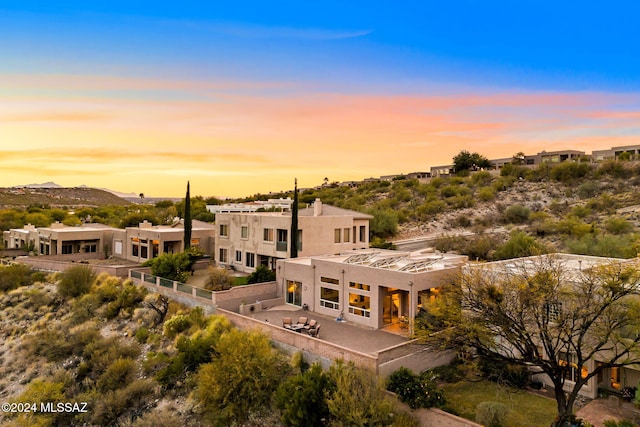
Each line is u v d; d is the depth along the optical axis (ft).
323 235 134.21
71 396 82.23
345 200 333.42
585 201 249.34
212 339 83.15
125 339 101.81
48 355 97.25
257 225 137.69
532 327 63.26
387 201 305.94
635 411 58.75
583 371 65.92
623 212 211.41
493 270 75.97
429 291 85.46
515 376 67.77
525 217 237.86
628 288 58.65
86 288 131.23
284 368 73.51
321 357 72.69
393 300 91.86
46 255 181.88
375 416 55.16
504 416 55.62
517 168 338.75
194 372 79.15
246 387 67.51
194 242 169.27
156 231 162.91
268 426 64.13
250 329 86.22
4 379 92.63
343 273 95.35
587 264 81.92
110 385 81.46
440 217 259.80
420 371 71.92
